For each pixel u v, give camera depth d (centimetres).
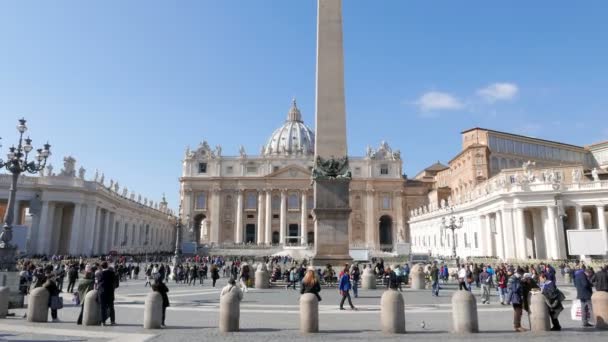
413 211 8850
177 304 1644
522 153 7650
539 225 4572
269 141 15062
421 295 1995
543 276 1109
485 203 4962
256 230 10306
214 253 7994
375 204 10444
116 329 1062
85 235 4909
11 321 1191
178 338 938
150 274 2616
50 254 4800
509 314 1395
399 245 5616
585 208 4431
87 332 1014
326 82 2203
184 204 10250
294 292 2067
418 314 1355
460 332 1003
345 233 2112
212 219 10175
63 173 4934
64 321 1205
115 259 4297
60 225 5125
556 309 1042
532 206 4341
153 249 7825
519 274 1292
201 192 10369
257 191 10362
